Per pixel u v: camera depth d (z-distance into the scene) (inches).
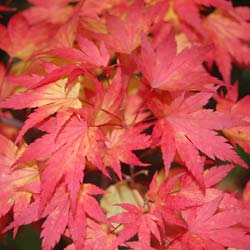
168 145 24.3
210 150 24.0
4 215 25.4
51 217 23.9
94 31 27.4
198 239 24.3
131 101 27.1
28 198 24.9
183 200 24.2
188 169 24.2
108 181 27.7
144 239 23.7
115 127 25.3
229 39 29.9
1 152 25.5
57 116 23.7
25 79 24.9
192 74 25.2
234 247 24.0
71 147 23.6
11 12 37.4
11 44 28.5
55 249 28.0
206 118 24.5
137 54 26.8
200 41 29.4
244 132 26.9
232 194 26.0
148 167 30.2
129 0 28.9
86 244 24.1
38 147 23.6
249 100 27.3
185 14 28.4
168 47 25.2
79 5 27.8
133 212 24.2
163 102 26.0
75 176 23.2
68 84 23.3
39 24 28.9
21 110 28.3
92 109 24.3
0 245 35.1
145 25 26.1
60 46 26.7
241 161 23.9
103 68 24.4
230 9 28.0
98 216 24.0
